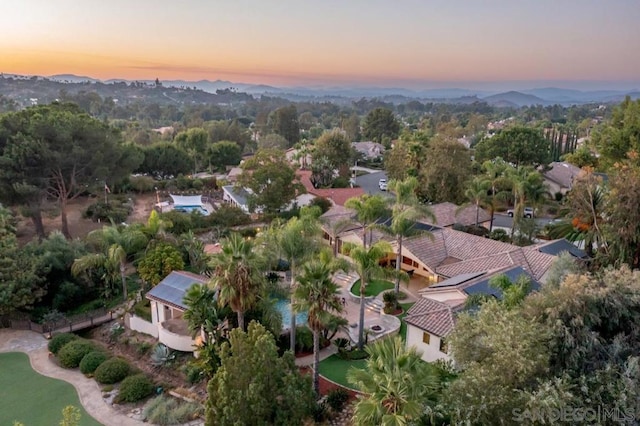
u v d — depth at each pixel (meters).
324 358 29.25
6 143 48.41
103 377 27.66
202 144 107.00
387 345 17.86
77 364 29.77
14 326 35.16
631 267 32.81
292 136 149.25
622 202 32.50
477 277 33.00
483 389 16.03
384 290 39.69
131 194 78.69
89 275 40.03
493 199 52.19
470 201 57.31
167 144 95.69
